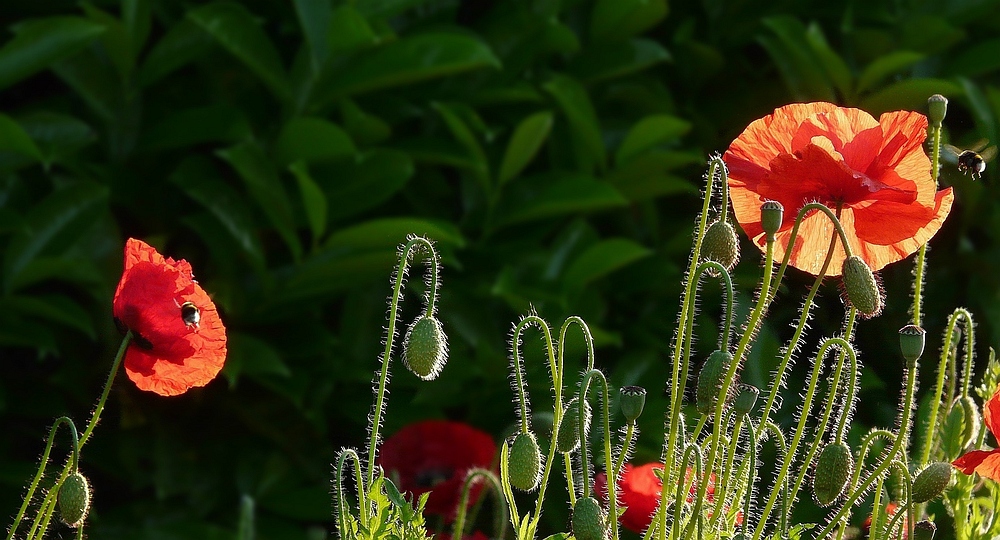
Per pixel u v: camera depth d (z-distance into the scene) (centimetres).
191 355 220
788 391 256
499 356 267
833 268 223
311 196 259
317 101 272
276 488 274
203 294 221
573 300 279
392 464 239
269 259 284
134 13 264
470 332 275
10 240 263
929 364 277
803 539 242
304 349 277
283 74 270
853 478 223
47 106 281
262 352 262
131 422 277
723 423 220
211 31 259
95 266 265
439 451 240
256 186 259
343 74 271
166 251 287
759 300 215
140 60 295
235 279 271
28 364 288
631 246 273
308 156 270
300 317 283
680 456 221
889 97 297
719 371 214
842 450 216
